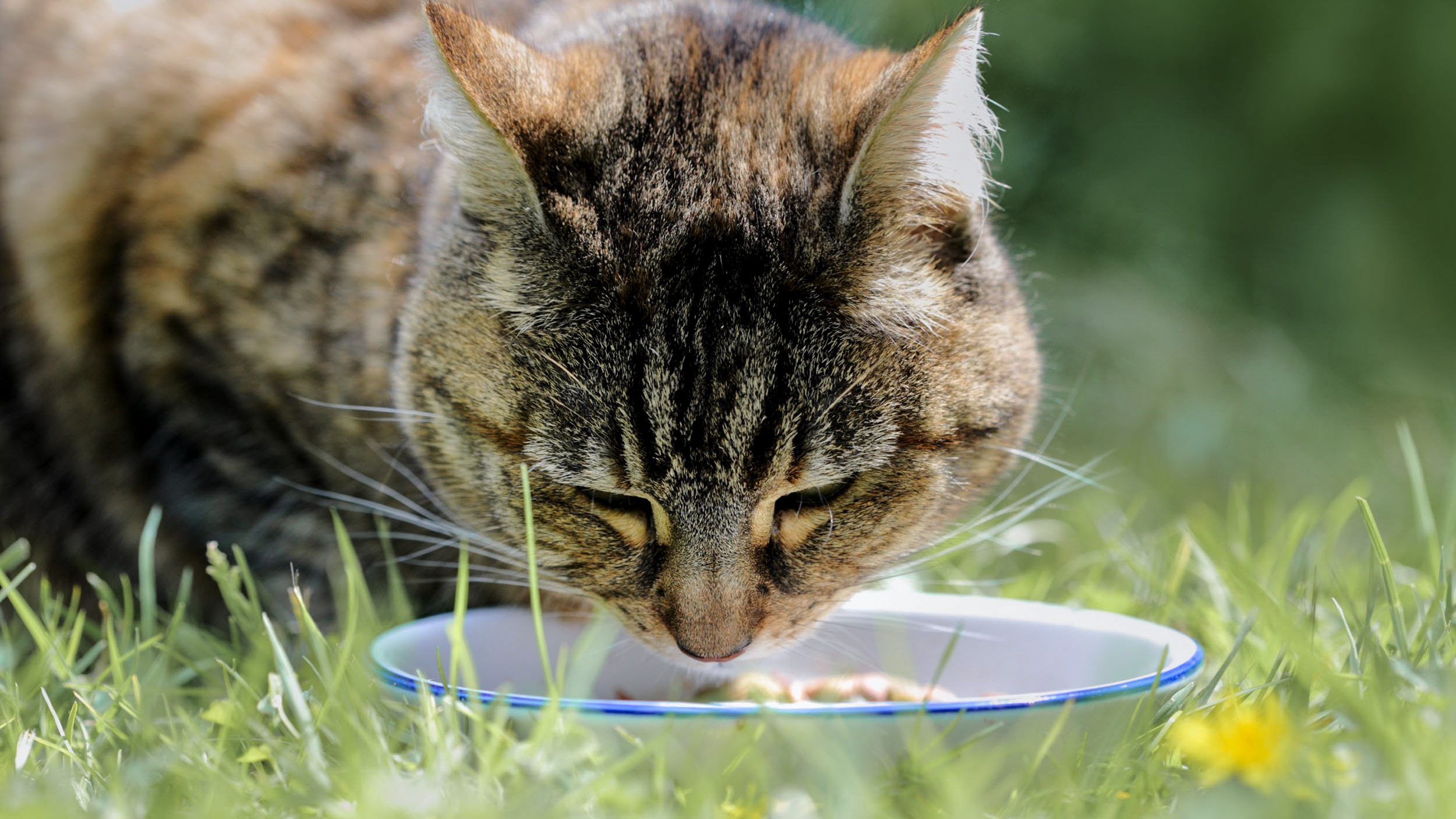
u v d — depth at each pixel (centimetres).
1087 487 98
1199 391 134
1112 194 161
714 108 77
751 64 78
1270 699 72
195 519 83
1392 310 165
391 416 80
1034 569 89
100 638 80
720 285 75
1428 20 160
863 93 77
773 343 75
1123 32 161
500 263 75
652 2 82
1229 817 67
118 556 85
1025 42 152
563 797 69
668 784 70
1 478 85
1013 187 150
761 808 69
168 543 84
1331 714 71
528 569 78
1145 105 164
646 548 76
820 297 75
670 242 75
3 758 71
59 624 83
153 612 80
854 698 76
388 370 80
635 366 75
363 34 84
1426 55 160
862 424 75
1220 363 141
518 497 77
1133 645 76
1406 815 67
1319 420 132
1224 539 89
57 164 84
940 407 76
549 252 75
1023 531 90
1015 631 78
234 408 82
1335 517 89
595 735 70
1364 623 75
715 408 75
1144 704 71
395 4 85
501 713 71
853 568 77
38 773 71
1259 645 77
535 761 69
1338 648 76
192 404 82
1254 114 165
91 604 85
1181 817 68
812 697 76
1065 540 91
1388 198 165
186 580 79
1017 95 154
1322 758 68
